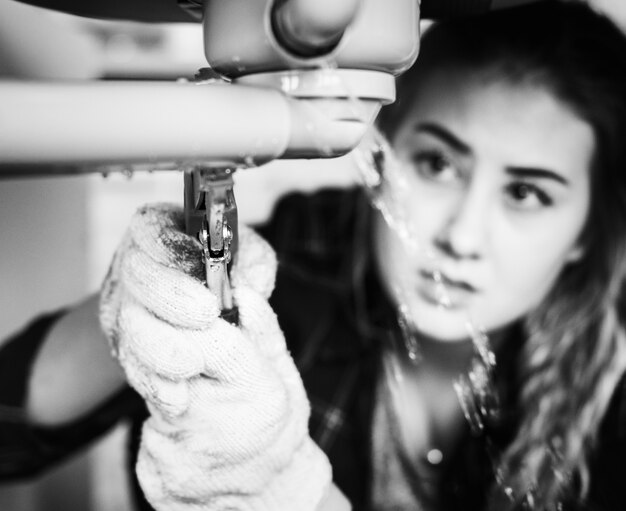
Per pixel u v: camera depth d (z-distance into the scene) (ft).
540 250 2.28
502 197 2.26
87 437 2.07
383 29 0.97
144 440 1.30
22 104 0.78
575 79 2.16
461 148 2.24
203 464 1.23
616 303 2.35
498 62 2.18
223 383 1.21
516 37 2.18
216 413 1.21
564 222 2.26
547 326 2.38
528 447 2.36
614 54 2.17
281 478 1.29
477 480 2.38
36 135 0.78
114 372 1.84
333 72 0.98
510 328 2.42
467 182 2.27
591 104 2.17
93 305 1.92
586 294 2.36
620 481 2.37
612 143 2.20
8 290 2.72
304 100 0.99
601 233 2.30
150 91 0.85
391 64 1.01
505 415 2.40
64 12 1.49
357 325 2.48
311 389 2.45
